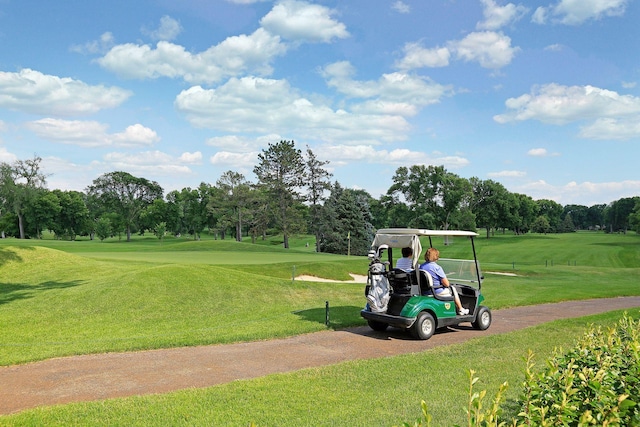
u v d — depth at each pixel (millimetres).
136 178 77000
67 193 77562
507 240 72625
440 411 4734
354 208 58156
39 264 16328
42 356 7117
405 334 9156
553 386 3146
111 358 7219
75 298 11344
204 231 98688
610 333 4082
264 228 59500
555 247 54812
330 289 14859
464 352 7289
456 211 71562
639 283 22562
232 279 14250
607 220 113625
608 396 2854
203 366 6793
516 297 14680
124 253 30078
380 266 8891
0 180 61812
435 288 8945
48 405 5172
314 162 56906
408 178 72125
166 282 13016
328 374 6098
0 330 8812
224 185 68250
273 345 8180
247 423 4461
